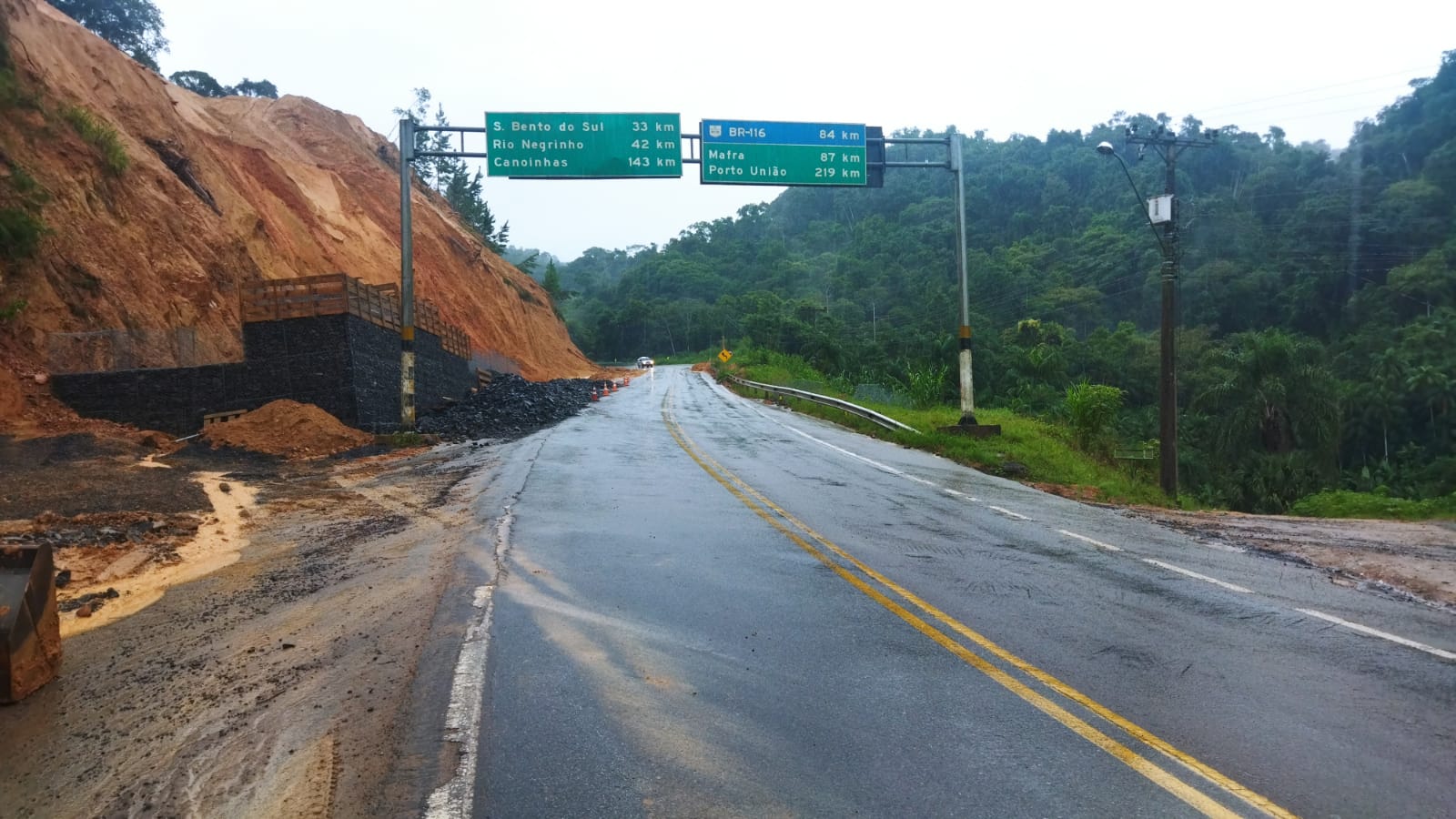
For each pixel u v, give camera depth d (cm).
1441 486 4500
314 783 397
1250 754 425
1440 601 728
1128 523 1127
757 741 441
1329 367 5956
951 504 1259
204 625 659
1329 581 801
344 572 820
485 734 446
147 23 5750
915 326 8856
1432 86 9256
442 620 648
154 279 2433
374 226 4828
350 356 2141
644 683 520
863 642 600
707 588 746
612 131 2197
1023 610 688
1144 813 369
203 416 2055
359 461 1756
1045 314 8838
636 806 374
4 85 2275
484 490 1324
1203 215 8662
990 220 12712
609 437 2230
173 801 387
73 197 2302
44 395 1895
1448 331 5619
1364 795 384
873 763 416
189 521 1071
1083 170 13138
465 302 5406
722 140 2219
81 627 661
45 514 1011
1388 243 7344
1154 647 594
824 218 17088
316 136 5478
